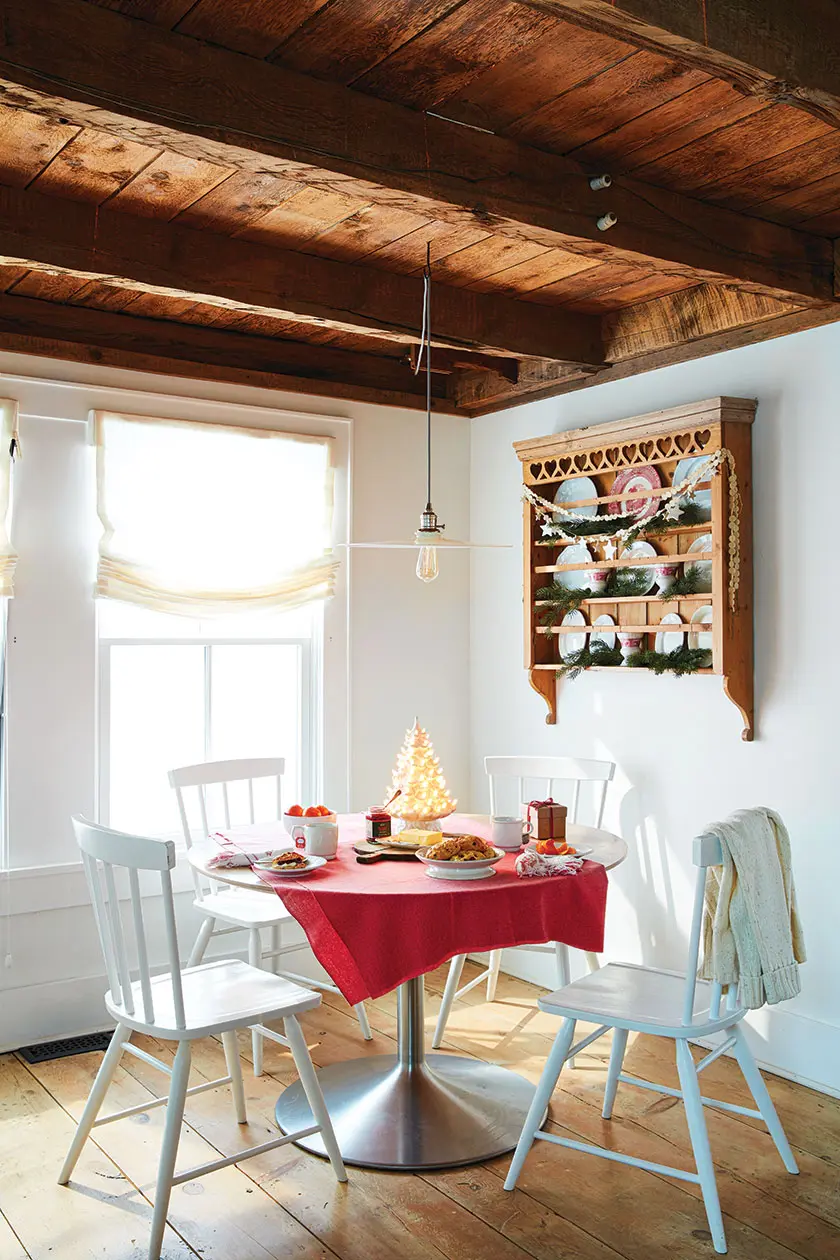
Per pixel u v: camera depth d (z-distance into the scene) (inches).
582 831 134.7
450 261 133.3
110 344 151.6
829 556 131.0
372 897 103.0
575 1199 106.3
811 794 132.6
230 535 161.6
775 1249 97.0
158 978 114.1
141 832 158.9
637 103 92.9
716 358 145.8
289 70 87.6
